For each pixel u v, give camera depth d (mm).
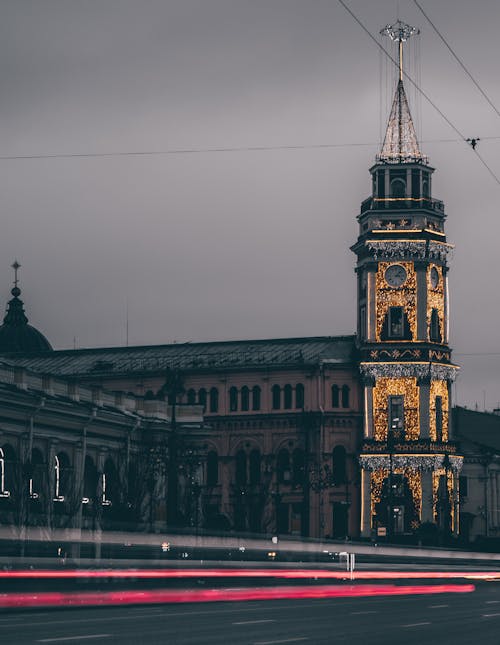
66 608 44844
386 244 149750
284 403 155875
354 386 153250
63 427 104812
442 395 151125
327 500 151250
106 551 97062
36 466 101125
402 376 149250
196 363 161750
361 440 150875
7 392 94625
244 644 30766
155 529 101312
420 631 36562
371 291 150375
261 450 155875
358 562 114312
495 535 167375
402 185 151875
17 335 188500
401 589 67125
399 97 154125
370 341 150250
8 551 88875
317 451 152250
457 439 171375
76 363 168250
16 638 30938
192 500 123500
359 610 46188
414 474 148375
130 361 166000
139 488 113000
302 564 92188
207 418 158500
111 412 112875
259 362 158000
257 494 146125
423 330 149625
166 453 119500
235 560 103000
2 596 46094
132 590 56094
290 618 40656
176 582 67000
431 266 151125
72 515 102125
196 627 35844
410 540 144000
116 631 33594
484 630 37438
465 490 168500
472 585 79438
